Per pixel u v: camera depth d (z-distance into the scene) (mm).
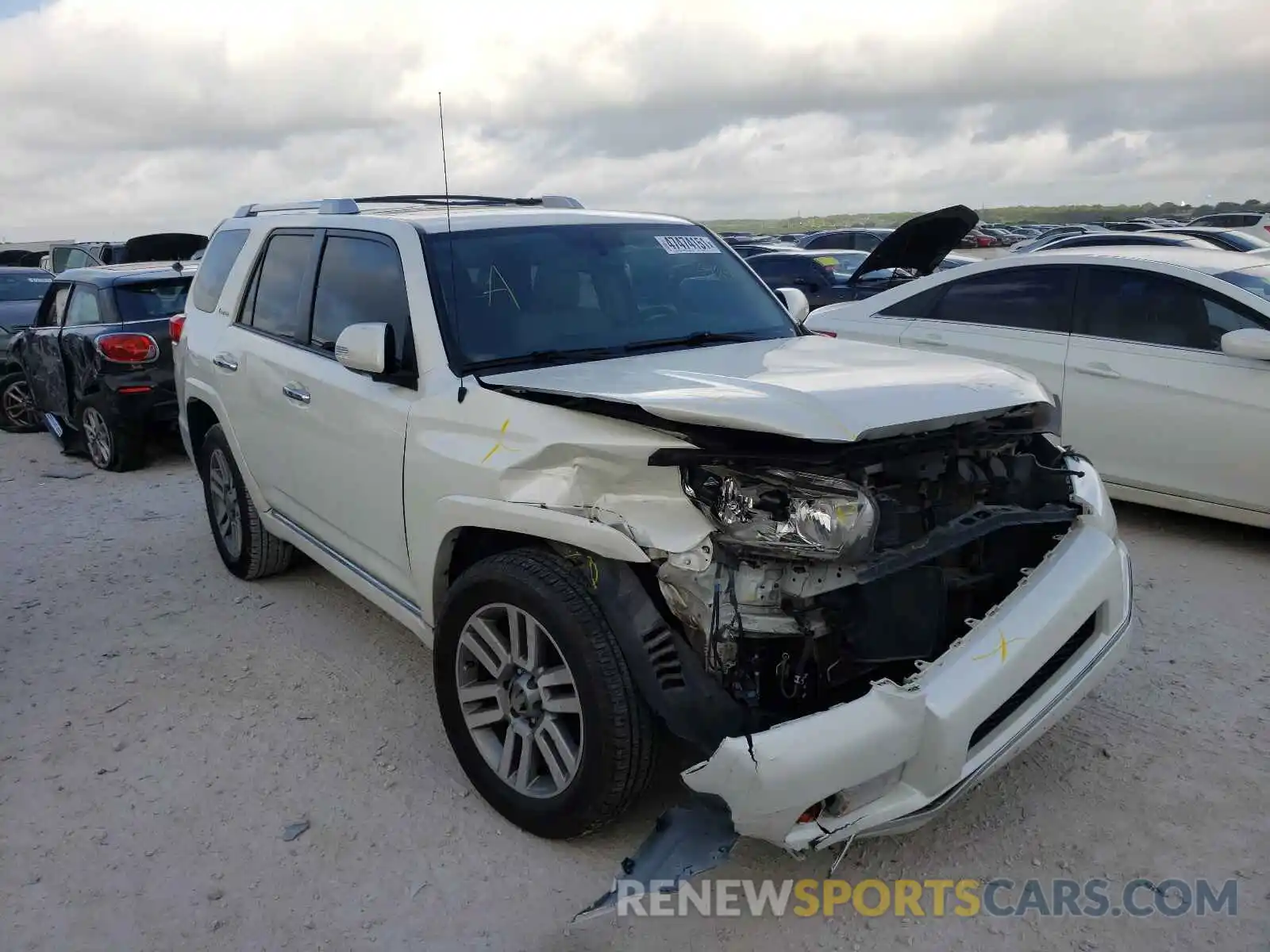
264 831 3277
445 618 3314
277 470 4652
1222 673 4141
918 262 7703
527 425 3055
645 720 2824
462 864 3076
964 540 2797
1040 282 6367
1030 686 2973
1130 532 5953
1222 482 5523
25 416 10594
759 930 2785
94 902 2959
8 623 5070
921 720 2602
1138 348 5816
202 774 3621
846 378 3070
